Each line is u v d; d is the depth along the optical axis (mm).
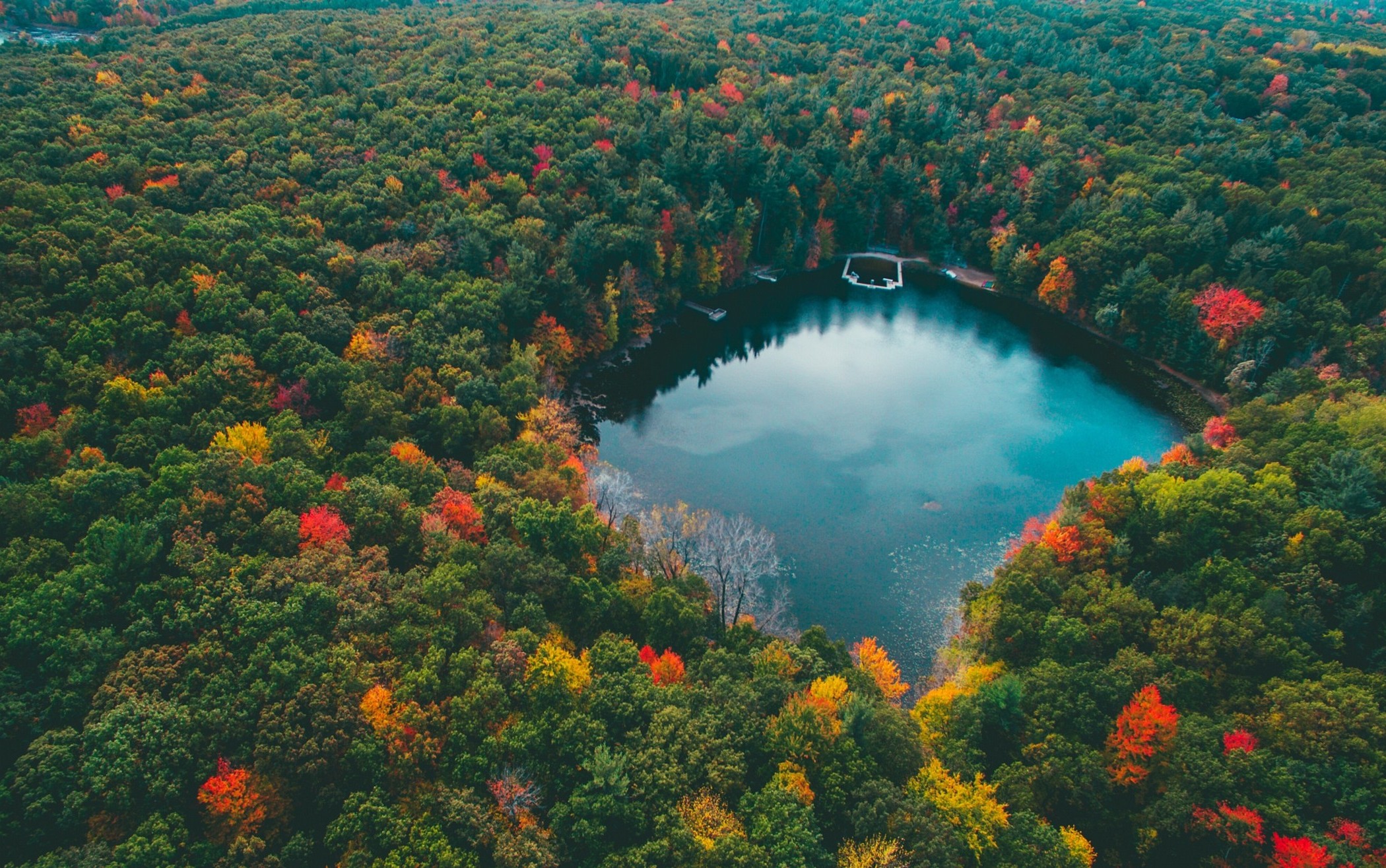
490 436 131250
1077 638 95688
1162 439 160750
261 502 97125
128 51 193750
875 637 116875
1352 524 104750
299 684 76688
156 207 142625
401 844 66625
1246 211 185375
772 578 126875
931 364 189250
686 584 106375
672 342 193250
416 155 176750
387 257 153875
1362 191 184125
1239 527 110000
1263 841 72500
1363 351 150375
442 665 82000
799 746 74125
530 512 103750
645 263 191000
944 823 68812
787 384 180375
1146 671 90062
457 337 144625
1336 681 86312
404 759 72375
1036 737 84938
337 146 174500
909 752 77312
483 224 164500
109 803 65938
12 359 108938
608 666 85188
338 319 135875
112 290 121188
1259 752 80188
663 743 75562
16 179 132375
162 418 107938
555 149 188000
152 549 86562
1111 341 196125
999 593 107500
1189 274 183375
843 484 147250
